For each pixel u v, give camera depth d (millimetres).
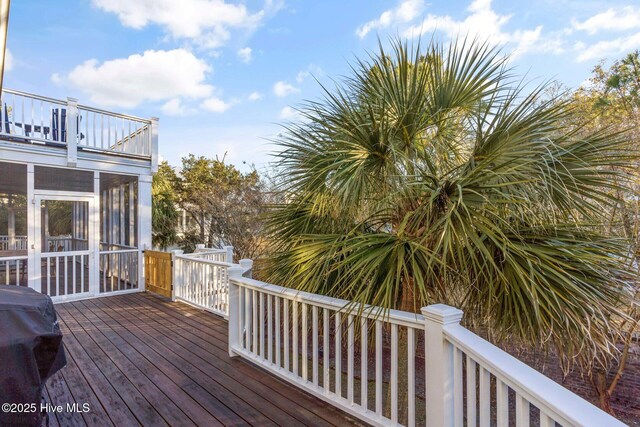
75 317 5031
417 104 2324
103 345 3857
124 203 7383
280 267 2947
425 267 2184
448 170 2348
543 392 1171
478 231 2133
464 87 2443
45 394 2732
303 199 2828
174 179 11891
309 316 3045
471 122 2562
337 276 2541
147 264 6820
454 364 1731
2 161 5453
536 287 1907
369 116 2402
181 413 2463
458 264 2229
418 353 3693
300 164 2703
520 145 2107
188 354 3578
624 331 3523
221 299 5082
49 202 6109
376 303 2125
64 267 6133
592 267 2014
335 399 2365
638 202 2959
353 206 2424
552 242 2100
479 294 2201
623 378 3926
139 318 4988
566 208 2248
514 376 1289
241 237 9945
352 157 2387
